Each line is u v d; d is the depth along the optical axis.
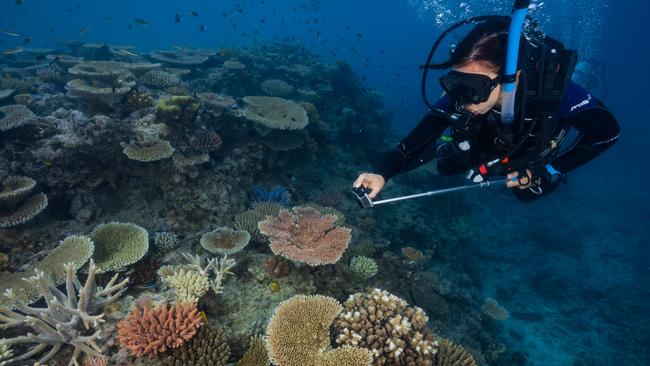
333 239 4.55
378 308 3.68
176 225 5.85
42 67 10.63
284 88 11.80
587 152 2.53
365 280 5.48
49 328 3.08
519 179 2.55
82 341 3.15
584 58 11.10
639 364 8.93
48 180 5.33
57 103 7.25
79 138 5.36
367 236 7.49
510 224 14.98
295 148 8.91
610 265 13.38
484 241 13.30
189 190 6.18
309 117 9.86
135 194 6.03
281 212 5.01
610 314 10.65
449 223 11.81
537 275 11.91
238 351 3.55
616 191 22.05
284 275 4.53
